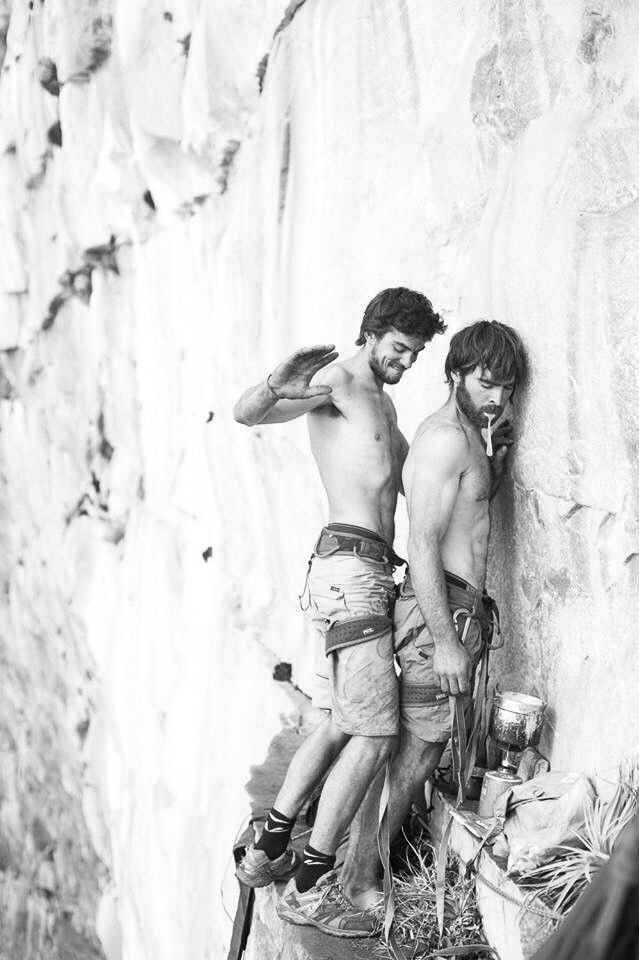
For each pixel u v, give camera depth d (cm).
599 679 290
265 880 327
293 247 546
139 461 834
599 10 297
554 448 301
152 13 686
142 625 760
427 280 412
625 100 281
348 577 302
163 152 711
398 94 443
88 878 1007
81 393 964
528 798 275
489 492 307
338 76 490
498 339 298
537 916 254
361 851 307
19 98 989
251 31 586
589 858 257
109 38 786
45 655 1116
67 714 1023
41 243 998
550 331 299
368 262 466
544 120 326
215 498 656
